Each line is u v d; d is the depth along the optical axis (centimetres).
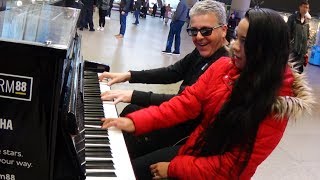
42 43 99
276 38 142
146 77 253
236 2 1065
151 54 877
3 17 156
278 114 146
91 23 1115
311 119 515
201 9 211
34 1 236
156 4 2380
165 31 1527
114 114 187
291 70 155
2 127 103
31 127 103
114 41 984
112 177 130
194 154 168
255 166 155
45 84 100
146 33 1343
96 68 261
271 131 149
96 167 135
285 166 372
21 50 97
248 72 147
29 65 99
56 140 105
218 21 210
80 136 130
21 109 102
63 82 107
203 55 217
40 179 107
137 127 173
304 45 627
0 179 107
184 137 213
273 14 145
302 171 367
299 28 616
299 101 148
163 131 221
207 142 162
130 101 210
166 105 181
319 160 399
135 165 192
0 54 98
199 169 157
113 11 2114
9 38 102
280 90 148
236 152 152
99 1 1203
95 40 940
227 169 154
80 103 161
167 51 927
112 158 143
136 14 1661
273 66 144
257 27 143
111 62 713
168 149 204
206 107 173
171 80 255
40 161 105
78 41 218
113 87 511
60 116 104
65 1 363
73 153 106
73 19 181
